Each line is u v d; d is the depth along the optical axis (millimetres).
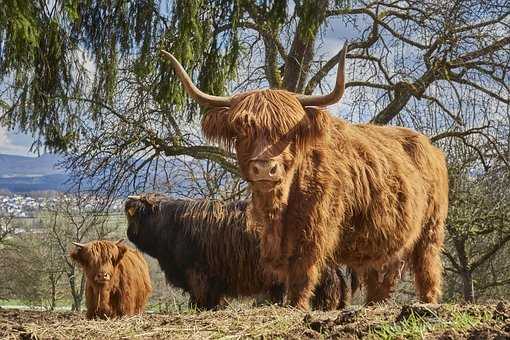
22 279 31625
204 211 9695
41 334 4582
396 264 6949
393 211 6191
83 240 27703
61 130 13477
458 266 19656
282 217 5312
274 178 4836
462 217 16203
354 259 6219
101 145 13781
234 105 5145
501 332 3195
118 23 12797
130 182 13984
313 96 5230
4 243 30625
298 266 5410
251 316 4852
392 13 15492
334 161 5660
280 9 13492
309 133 5098
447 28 14242
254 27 15125
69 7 11516
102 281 9375
